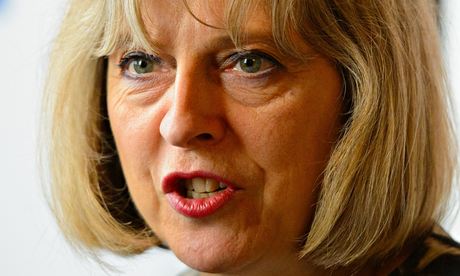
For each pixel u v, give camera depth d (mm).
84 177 1862
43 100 1864
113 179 1878
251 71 1457
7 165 2949
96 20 1600
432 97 1667
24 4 2846
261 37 1418
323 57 1486
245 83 1460
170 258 2848
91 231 1901
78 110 1832
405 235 1611
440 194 1710
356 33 1499
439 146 1698
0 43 2883
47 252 2928
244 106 1463
